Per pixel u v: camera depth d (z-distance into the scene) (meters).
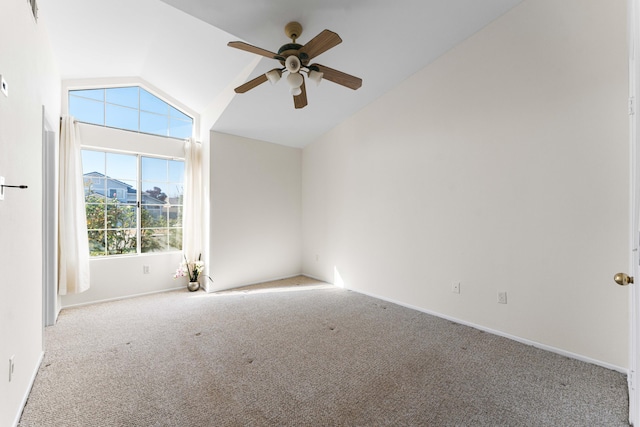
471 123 3.09
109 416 1.75
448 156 3.29
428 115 3.47
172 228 4.51
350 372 2.23
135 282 4.13
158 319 3.28
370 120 4.16
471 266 3.10
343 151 4.61
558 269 2.54
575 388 2.04
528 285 2.70
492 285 2.94
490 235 2.95
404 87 3.72
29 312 2.00
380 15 2.69
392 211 3.89
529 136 2.69
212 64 3.48
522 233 2.74
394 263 3.87
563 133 2.50
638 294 1.42
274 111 4.11
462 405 1.86
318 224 5.13
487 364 2.35
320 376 2.18
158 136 4.30
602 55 2.30
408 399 1.92
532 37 2.65
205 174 4.46
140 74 4.06
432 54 3.30
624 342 2.23
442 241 3.35
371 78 3.64
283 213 5.23
